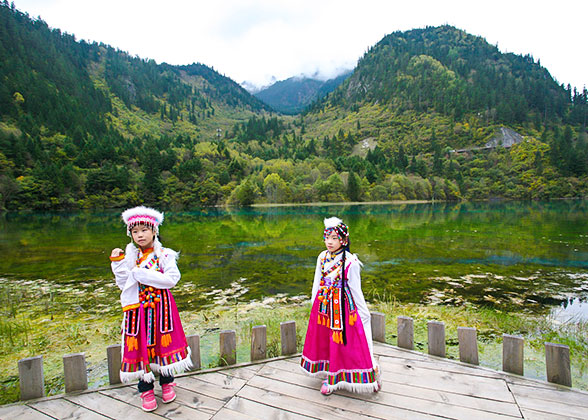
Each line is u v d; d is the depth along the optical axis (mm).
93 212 58531
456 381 3068
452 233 21594
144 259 2740
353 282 2865
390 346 3812
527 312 7062
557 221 30391
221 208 68938
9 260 13688
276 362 3482
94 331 5984
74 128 114250
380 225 27266
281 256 14266
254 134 189125
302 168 104812
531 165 114438
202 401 2801
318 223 31344
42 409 2707
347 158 127312
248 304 7668
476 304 7602
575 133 153875
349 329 2848
